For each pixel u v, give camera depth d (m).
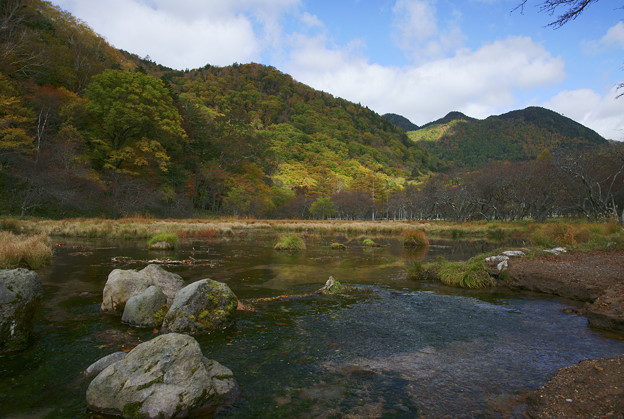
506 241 25.83
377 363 4.46
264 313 6.68
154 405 3.22
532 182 43.00
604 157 37.03
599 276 8.80
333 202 101.44
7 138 28.97
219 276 10.30
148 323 5.76
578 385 3.62
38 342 4.92
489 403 3.48
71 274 9.59
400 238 28.86
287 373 4.15
